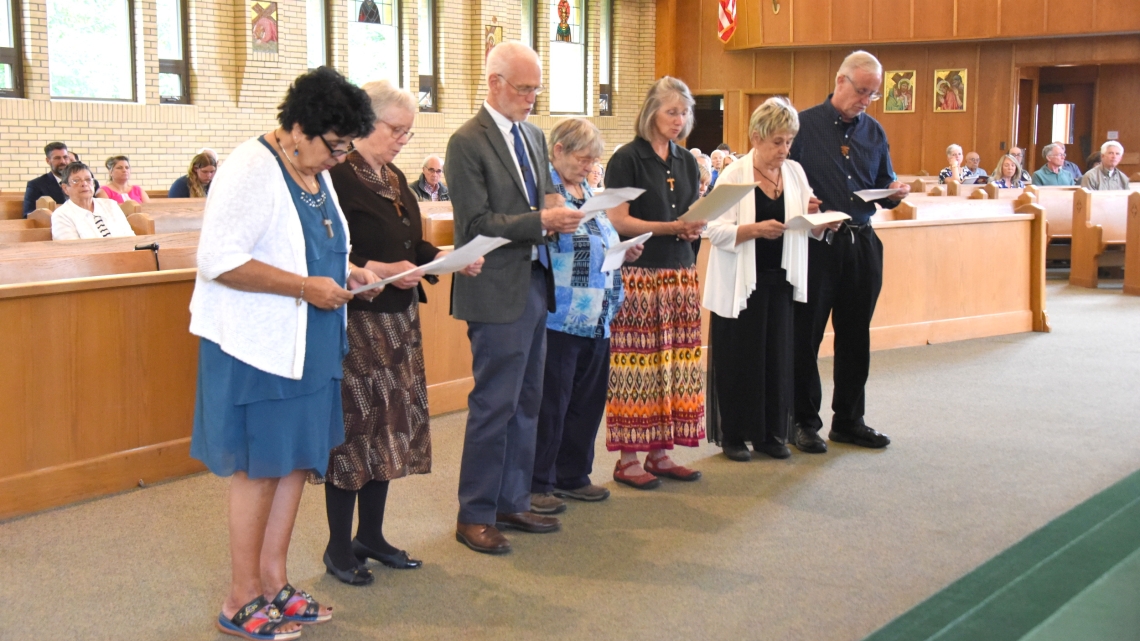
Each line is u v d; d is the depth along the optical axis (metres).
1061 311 8.41
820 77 17.64
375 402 3.00
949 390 5.72
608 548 3.43
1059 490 4.02
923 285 7.03
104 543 3.48
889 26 16.22
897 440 4.75
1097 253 9.71
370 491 3.17
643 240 3.40
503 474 3.51
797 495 3.97
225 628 2.79
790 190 4.23
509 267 3.22
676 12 18.55
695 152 10.43
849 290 4.51
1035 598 2.56
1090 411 5.25
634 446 3.99
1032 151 16.73
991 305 7.37
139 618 2.91
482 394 3.32
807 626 2.85
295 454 2.62
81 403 3.90
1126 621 2.56
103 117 11.31
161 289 4.11
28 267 4.05
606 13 18.02
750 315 4.31
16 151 10.66
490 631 2.82
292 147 2.57
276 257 2.54
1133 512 3.29
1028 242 7.48
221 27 12.36
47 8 10.98
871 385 5.85
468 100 15.57
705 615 2.92
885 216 7.82
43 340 3.78
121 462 4.02
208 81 12.30
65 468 3.86
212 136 12.38
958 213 8.58
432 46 15.17
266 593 2.86
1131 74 16.08
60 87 11.27
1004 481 4.14
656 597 3.04
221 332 2.52
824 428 5.02
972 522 3.67
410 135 3.00
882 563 3.30
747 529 3.61
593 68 17.77
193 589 3.12
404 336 3.05
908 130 16.89
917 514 3.76
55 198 8.40
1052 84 17.09
